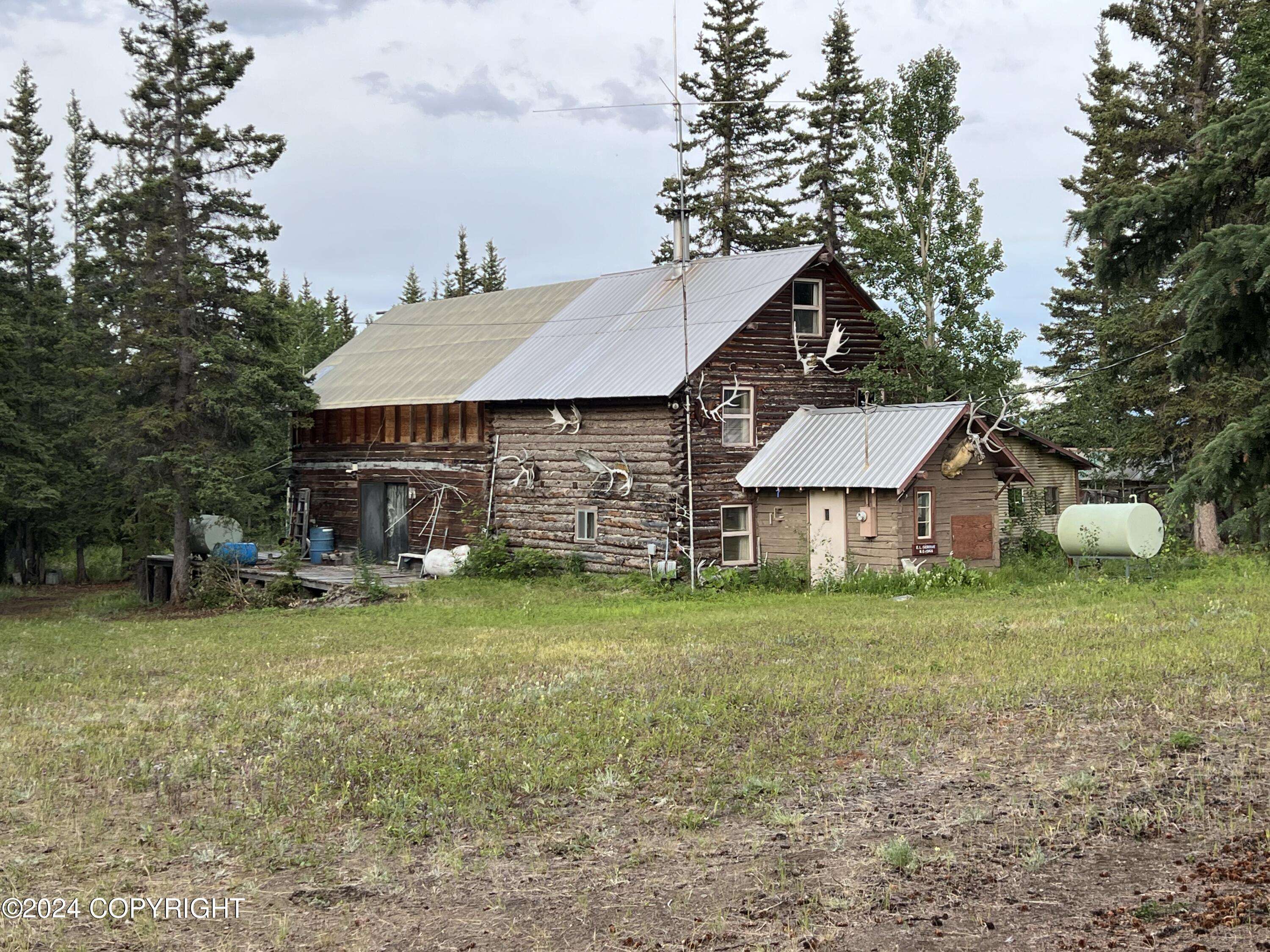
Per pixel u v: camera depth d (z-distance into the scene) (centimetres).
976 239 3972
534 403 3759
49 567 5450
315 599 3566
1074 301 6300
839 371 3762
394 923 809
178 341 3703
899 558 3053
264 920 822
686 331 3350
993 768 1097
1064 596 2670
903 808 996
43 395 4559
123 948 775
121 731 1446
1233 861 825
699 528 3359
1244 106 2309
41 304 4788
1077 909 767
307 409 4181
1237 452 1848
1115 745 1149
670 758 1194
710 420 3412
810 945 738
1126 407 4481
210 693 1727
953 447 3158
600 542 3575
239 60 3862
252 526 5478
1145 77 4522
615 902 830
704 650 1939
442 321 4938
